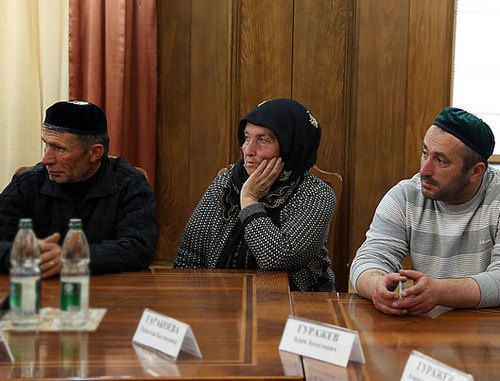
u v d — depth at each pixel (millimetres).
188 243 2250
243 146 2186
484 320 1573
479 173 1846
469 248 1913
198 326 1458
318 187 2180
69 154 2062
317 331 1304
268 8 3422
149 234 2109
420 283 1598
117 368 1202
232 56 3439
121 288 1779
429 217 1965
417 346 1376
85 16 3385
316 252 2113
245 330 1436
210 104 3479
